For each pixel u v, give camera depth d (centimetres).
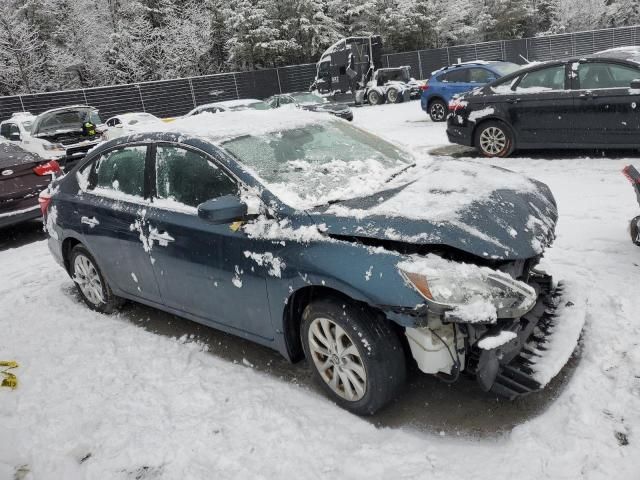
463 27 3988
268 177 310
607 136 718
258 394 301
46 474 258
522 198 306
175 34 3538
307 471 239
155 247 350
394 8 3797
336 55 2378
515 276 273
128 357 361
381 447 248
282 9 3656
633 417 244
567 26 4216
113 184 400
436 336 248
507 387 253
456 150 963
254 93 3045
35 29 3170
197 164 332
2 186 684
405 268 241
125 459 260
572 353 301
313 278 266
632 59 704
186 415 288
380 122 1596
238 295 310
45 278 555
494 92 820
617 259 415
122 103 2683
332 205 290
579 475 217
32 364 366
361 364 262
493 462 231
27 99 2436
